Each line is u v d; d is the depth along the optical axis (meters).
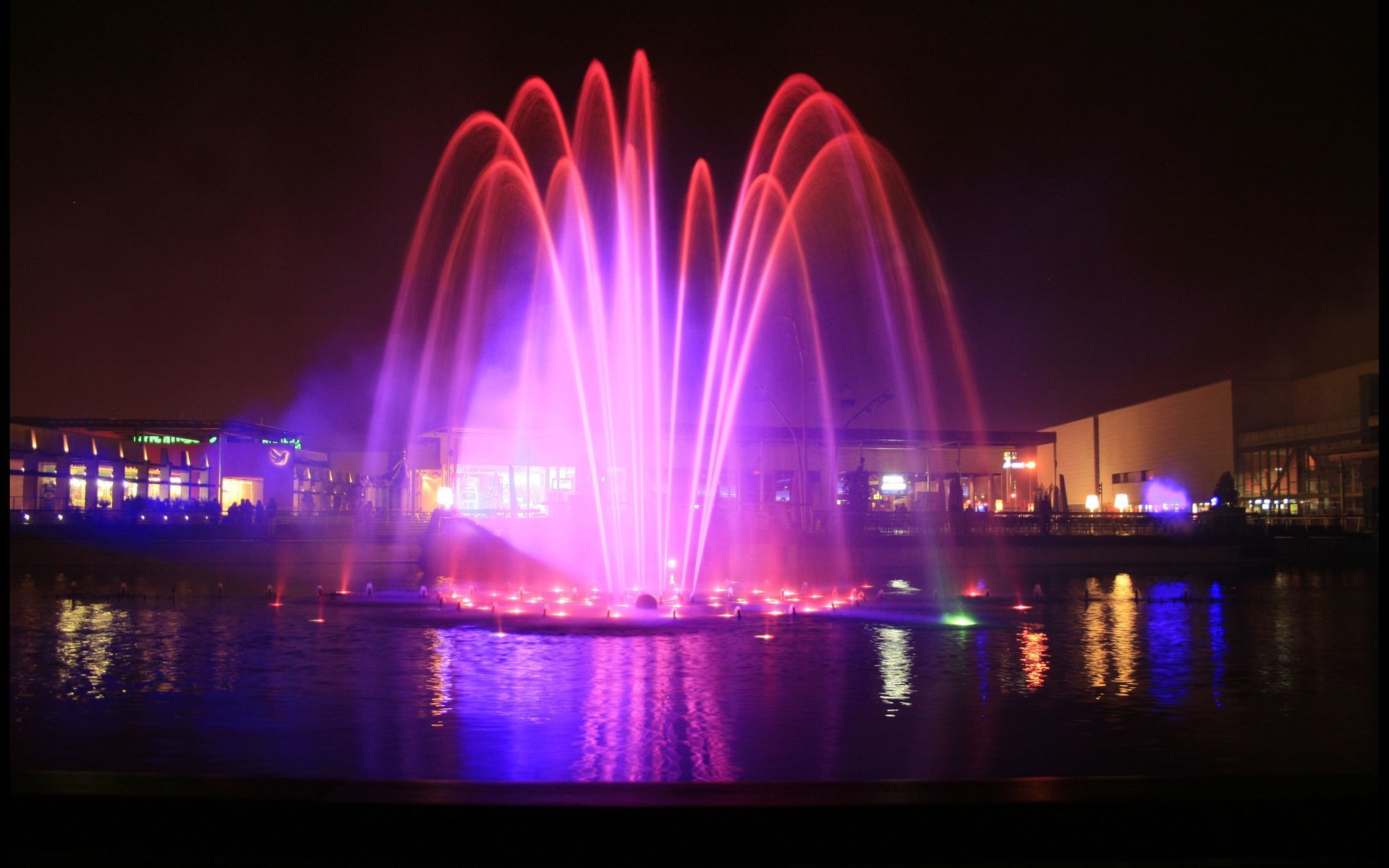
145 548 43.22
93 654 16.98
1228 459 75.62
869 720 11.41
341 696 12.98
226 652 17.22
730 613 24.41
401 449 72.12
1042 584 34.75
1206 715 11.79
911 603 27.39
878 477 66.06
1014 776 9.03
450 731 10.84
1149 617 23.50
